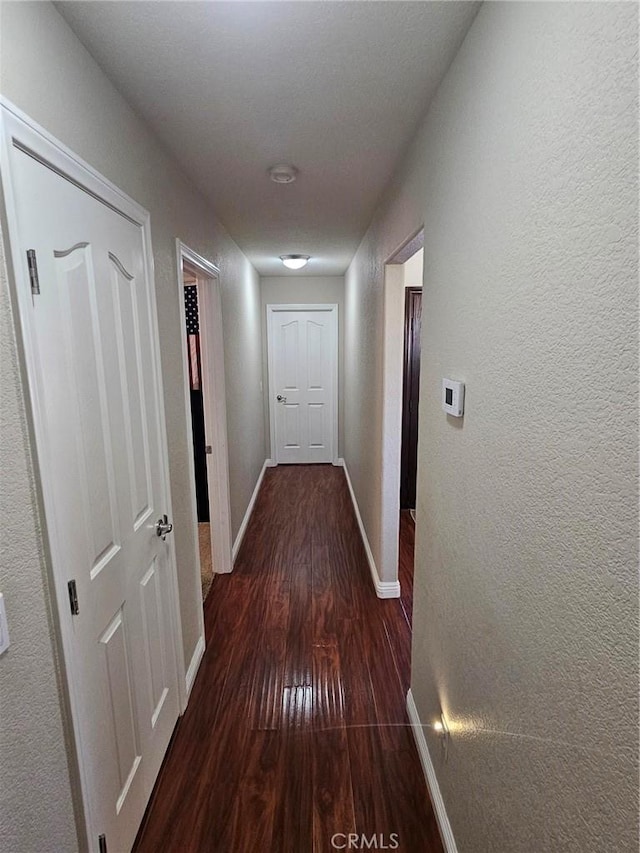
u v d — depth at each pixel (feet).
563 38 2.17
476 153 3.35
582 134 2.04
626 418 1.78
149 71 3.95
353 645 7.38
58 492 3.12
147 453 4.86
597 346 1.96
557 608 2.34
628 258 1.76
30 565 2.79
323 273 16.63
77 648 3.33
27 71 2.85
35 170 2.90
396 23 3.35
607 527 1.92
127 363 4.37
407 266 11.99
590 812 2.08
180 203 6.29
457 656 3.99
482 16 3.18
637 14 1.67
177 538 5.99
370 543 10.03
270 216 8.79
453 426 4.04
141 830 4.51
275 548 11.05
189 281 11.66
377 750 5.42
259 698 6.25
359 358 11.97
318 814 4.67
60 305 3.19
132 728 4.36
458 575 3.96
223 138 5.32
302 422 18.47
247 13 3.24
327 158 5.96
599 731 2.01
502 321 2.96
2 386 2.57
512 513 2.86
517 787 2.83
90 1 3.10
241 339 12.09
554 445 2.34
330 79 4.12
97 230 3.76
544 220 2.40
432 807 4.72
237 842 4.41
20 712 2.70
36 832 2.85
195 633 6.83
